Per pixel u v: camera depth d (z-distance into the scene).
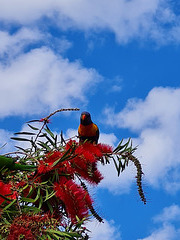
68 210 2.27
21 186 2.32
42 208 2.39
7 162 2.32
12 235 1.77
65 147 2.68
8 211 2.01
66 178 2.46
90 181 2.56
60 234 1.95
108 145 2.76
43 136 2.78
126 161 2.66
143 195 2.31
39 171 2.40
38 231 1.85
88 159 2.54
